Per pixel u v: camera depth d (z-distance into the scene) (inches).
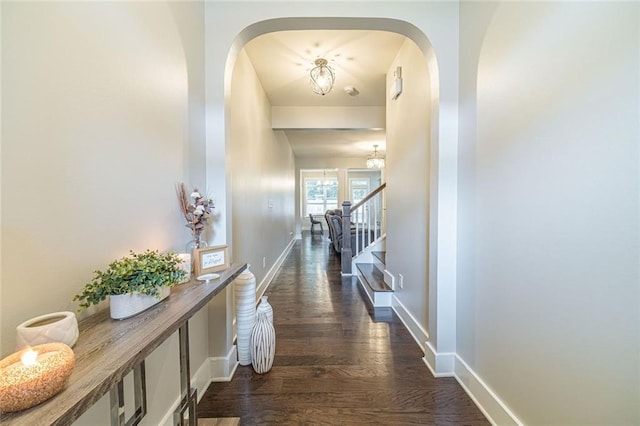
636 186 30.1
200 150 65.6
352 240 204.1
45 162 28.6
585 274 36.0
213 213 68.3
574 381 37.8
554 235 40.7
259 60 113.3
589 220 35.3
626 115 30.9
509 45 50.1
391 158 121.6
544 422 42.9
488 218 56.8
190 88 60.6
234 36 68.2
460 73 67.6
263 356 70.3
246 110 107.8
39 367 19.5
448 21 68.7
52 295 29.5
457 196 69.2
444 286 70.1
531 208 45.2
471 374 62.7
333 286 148.4
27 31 26.7
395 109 114.8
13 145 25.6
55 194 29.7
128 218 41.0
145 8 45.2
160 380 49.9
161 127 49.7
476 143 60.9
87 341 27.0
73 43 31.6
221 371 68.7
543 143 42.5
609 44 32.5
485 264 58.1
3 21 24.7
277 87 141.3
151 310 34.2
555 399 40.9
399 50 105.7
